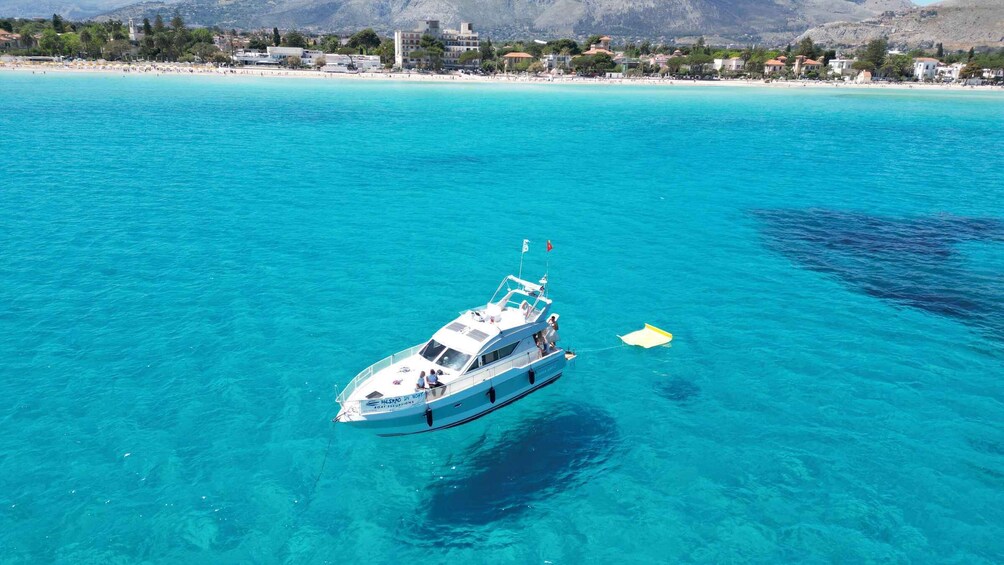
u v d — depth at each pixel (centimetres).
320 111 12838
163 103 13300
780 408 2475
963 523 1872
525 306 2509
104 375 2555
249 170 6681
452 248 4322
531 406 2478
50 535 1748
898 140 10306
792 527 1858
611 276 3884
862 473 2091
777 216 5369
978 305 3506
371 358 2759
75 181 5866
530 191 6159
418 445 2212
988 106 17875
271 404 2397
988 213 5544
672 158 8244
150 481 1970
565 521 1886
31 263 3756
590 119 12775
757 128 11750
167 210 5019
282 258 4009
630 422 2383
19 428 2197
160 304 3250
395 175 6719
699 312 3378
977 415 2430
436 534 1828
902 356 2902
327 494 1959
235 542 1761
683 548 1786
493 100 17000
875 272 4028
